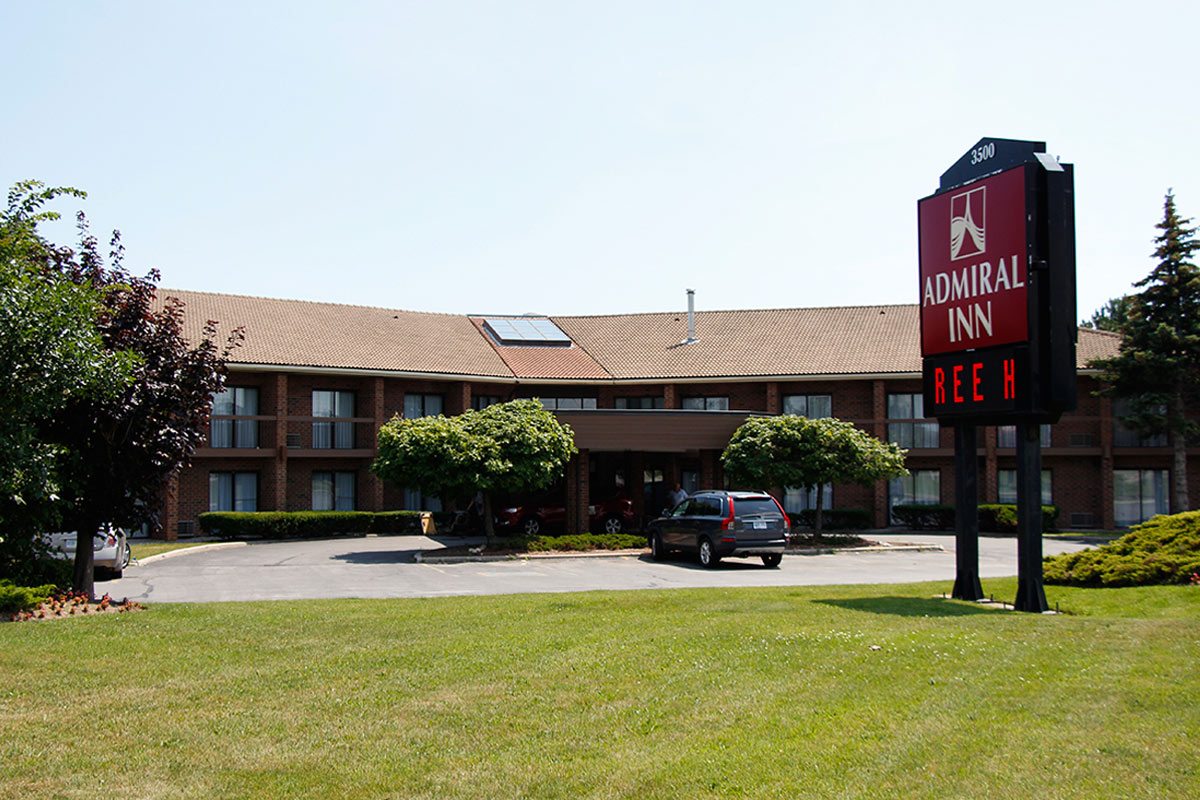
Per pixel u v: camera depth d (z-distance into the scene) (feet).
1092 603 44.14
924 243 47.26
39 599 40.96
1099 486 120.67
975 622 36.63
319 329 117.70
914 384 121.08
